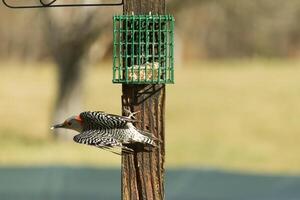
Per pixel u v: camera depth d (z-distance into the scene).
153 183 7.12
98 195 12.60
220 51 49.28
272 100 34.16
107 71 42.84
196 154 25.81
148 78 7.14
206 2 29.05
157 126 7.13
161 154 7.11
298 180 12.55
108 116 6.52
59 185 12.70
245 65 47.28
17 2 24.98
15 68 42.56
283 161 25.06
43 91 36.66
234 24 45.56
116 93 35.44
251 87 37.06
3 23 36.00
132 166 7.11
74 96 26.50
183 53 49.28
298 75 40.66
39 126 29.67
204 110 32.53
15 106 33.06
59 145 25.92
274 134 28.92
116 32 7.30
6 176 12.88
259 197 12.16
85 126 6.63
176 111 32.34
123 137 6.48
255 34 47.22
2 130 28.77
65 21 24.08
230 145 27.27
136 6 7.29
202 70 44.28
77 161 23.11
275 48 49.12
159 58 7.26
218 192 12.59
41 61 43.34
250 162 24.81
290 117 31.20
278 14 39.03
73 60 26.00
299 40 48.12
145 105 7.14
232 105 33.38
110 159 23.56
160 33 7.27
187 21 45.28
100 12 23.61
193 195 12.64
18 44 38.72
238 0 32.38
